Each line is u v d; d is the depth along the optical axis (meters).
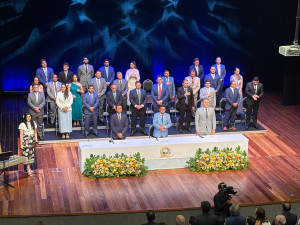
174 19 19.36
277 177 13.21
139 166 13.03
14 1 18.33
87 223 11.52
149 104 18.06
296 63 18.36
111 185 12.67
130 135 15.69
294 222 10.29
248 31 19.89
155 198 12.10
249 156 14.45
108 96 15.71
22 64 18.91
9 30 18.52
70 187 12.53
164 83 16.11
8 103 18.25
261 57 20.20
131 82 17.28
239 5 19.62
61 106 15.09
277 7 19.78
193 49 19.78
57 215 11.38
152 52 19.55
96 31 19.02
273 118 17.47
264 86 20.48
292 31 20.03
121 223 11.61
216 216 10.20
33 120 14.24
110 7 18.89
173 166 13.58
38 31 18.69
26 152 12.91
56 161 13.99
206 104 14.17
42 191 12.32
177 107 15.88
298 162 14.09
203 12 19.48
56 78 15.84
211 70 16.94
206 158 13.34
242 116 17.12
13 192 12.25
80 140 15.34
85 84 17.23
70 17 18.73
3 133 15.84
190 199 12.09
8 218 11.30
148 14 19.16
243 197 12.21
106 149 13.12
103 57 19.30
